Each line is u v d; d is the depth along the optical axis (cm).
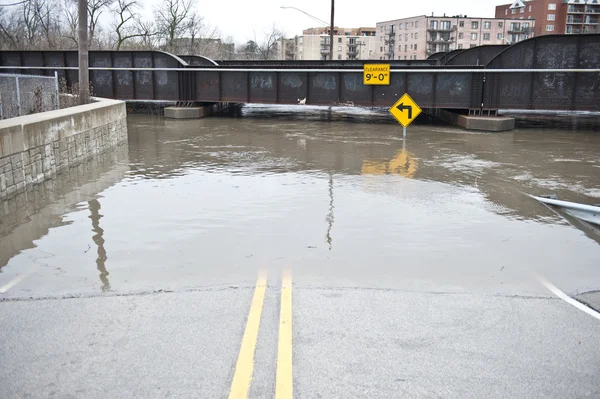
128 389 356
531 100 2189
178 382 364
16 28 6169
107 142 1579
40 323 460
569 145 1748
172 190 1041
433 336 437
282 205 923
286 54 19388
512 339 433
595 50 2067
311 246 702
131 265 628
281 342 421
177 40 6825
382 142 1808
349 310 488
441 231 777
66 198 970
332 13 4169
